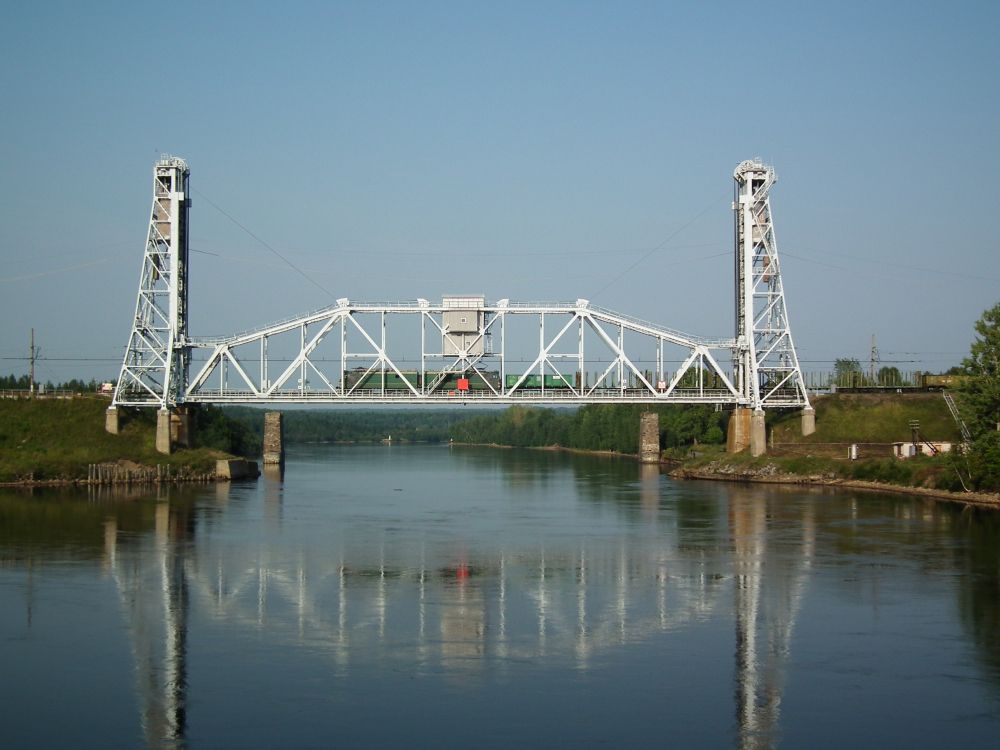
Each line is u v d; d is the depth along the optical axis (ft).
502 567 225.97
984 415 356.79
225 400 444.55
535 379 465.47
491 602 191.42
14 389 534.37
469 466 600.80
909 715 134.10
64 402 450.71
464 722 131.03
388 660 155.12
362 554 242.37
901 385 528.63
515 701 138.21
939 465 375.86
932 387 469.98
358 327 442.91
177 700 138.41
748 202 442.50
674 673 149.59
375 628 172.76
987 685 144.87
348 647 161.79
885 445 433.07
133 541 258.57
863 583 207.00
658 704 137.49
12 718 132.87
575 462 638.94
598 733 127.85
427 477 496.23
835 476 411.34
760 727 130.00
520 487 429.79
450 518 313.32
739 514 317.01
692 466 480.64
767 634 169.68
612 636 168.25
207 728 129.29
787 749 123.85
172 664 153.17
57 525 285.64
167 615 180.96
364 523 299.58
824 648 161.68
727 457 461.78
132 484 412.36
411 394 457.27
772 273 447.42
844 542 257.34
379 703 137.28
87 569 220.43
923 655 158.10
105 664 153.17
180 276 443.73
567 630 171.83
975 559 232.53
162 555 238.48
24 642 164.04
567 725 130.21
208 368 446.60
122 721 131.64
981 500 336.90
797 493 380.78
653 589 202.59
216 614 181.88
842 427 451.53
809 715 133.90
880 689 143.43
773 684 145.07
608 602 191.42
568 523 300.40
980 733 128.47
